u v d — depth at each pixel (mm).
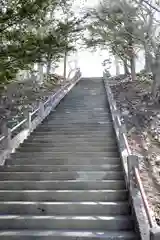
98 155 9086
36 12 7457
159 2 13797
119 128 9508
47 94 19891
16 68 8180
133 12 14703
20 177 7859
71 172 7797
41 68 22781
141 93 18562
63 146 10094
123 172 7609
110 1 15688
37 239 5520
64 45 7746
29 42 7199
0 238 5547
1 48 7312
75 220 5953
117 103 16797
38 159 8758
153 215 5773
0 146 9305
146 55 15781
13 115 13625
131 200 6172
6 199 6906
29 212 6445
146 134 11656
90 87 23625
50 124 13055
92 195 6766
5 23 7438
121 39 18906
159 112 14102
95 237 5422
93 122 13023
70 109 16047
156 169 8383
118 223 5859
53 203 6473
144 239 4836
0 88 8859
